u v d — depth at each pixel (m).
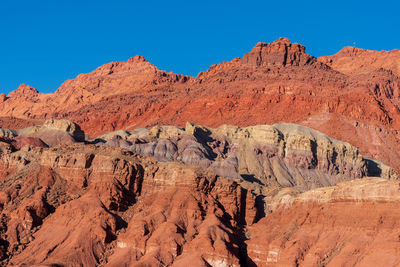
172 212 152.88
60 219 153.75
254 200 164.88
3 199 166.12
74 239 144.25
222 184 163.62
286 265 132.12
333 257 127.44
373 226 128.38
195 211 152.62
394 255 117.56
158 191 164.88
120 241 144.62
